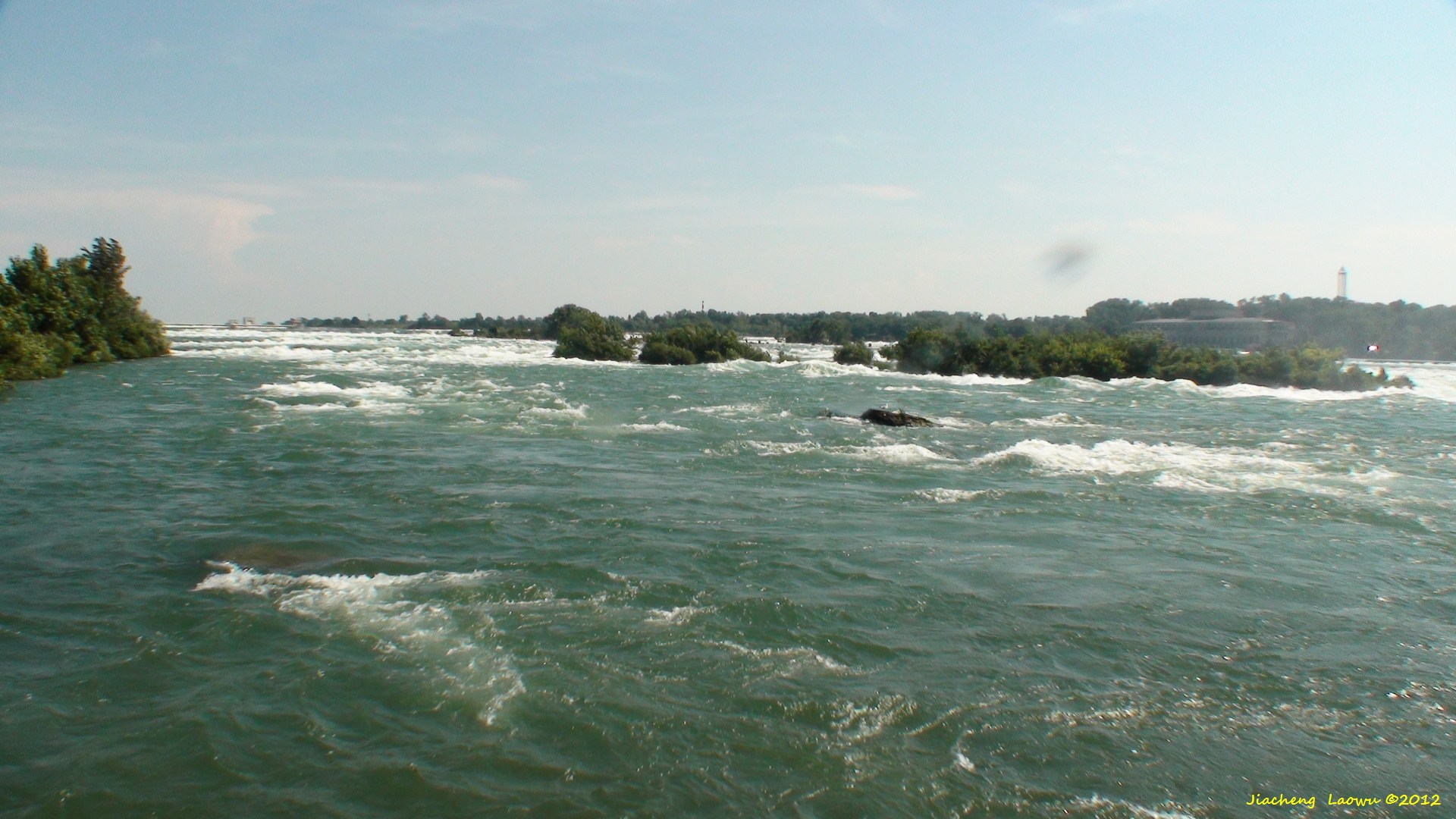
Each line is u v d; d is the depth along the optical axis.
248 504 16.62
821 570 13.13
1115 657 10.25
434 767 7.83
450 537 14.50
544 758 7.98
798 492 18.50
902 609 11.59
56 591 11.82
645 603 11.61
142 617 10.93
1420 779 7.89
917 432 28.06
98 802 7.30
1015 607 11.75
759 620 11.13
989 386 52.97
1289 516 17.09
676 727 8.50
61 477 18.95
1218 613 11.71
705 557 13.60
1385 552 14.69
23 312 52.44
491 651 10.03
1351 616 11.71
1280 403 44.28
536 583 12.26
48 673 9.45
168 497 17.14
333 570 12.69
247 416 29.00
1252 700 9.31
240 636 10.37
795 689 9.30
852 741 8.33
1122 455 24.02
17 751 7.99
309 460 21.03
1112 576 13.12
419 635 10.45
